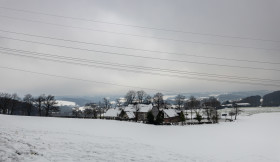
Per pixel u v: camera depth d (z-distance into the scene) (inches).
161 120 3408.0
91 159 612.7
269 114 6259.8
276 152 1278.3
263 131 2436.0
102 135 1387.8
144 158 734.5
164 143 1369.3
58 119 2706.7
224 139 1787.6
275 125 3125.0
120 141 1132.5
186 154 978.1
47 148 675.4
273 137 1936.5
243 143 1585.9
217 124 3791.8
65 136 1074.1
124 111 5002.5
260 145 1507.1
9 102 5270.7
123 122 2842.0
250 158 1088.2
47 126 1712.6
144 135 1755.7
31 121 2121.1
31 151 595.5
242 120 4815.5
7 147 587.8
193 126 3321.9
